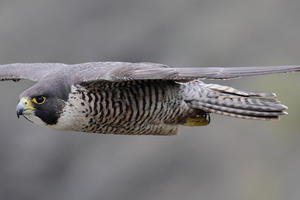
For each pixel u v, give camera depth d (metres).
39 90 8.46
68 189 17.84
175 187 17.22
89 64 8.62
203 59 18.23
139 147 17.81
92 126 8.66
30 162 18.05
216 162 17.08
